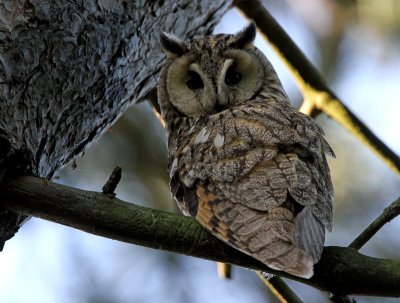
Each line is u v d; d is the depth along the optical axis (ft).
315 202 25.07
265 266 24.30
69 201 24.26
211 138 28.22
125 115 47.52
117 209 24.32
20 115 25.91
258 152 26.63
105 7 29.48
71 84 28.17
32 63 26.66
